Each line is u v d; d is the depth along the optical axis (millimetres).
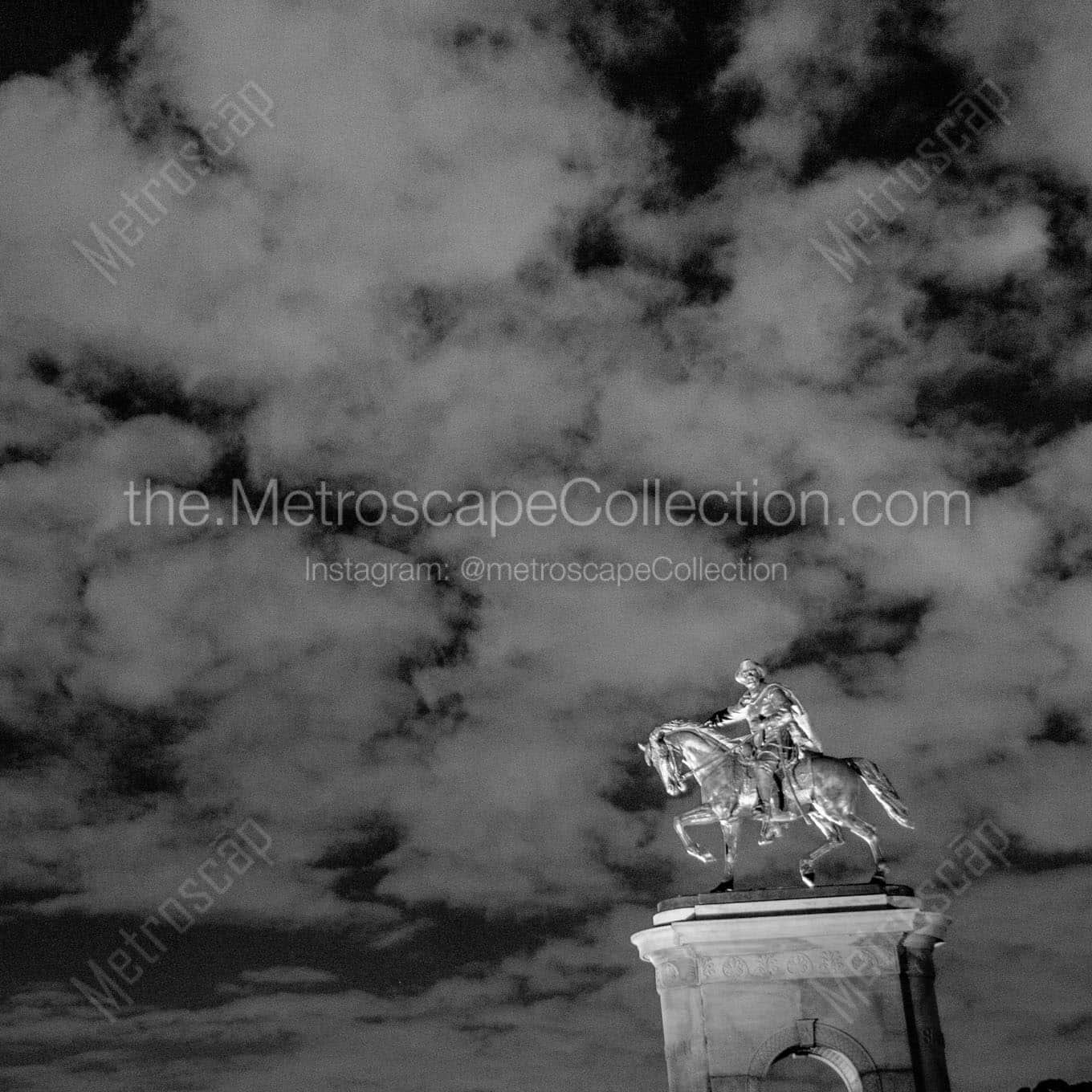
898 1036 38031
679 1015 38531
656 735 41656
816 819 40469
